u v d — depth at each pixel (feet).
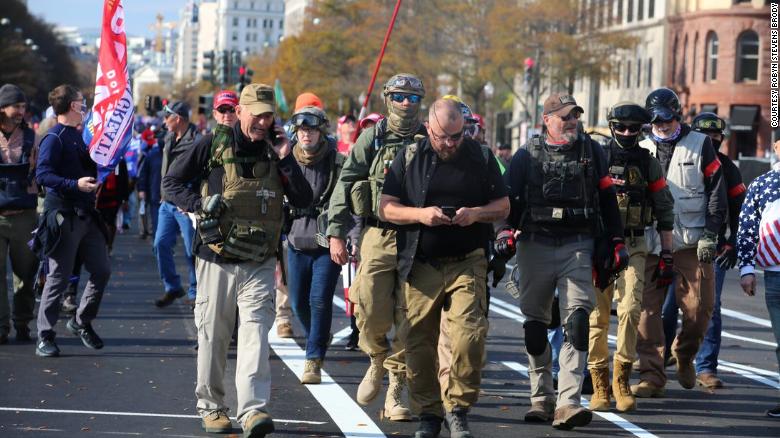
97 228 101.04
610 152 82.23
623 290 81.56
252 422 66.69
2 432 70.85
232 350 103.45
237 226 69.56
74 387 85.81
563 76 587.27
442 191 68.80
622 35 594.24
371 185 74.54
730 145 612.70
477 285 68.90
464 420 68.69
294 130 92.22
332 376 93.25
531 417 77.41
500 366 100.68
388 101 75.25
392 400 76.89
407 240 69.31
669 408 83.35
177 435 71.05
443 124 67.92
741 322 139.85
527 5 572.92
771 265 80.53
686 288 89.81
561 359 74.28
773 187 80.84
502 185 69.62
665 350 93.15
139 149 214.69
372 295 73.87
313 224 90.79
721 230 89.20
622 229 75.82
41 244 98.02
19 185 103.24
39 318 98.99
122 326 119.24
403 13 611.06
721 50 610.65
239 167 70.13
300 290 92.48
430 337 70.33
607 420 78.43
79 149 99.04
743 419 80.02
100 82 102.27
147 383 88.12
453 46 583.17
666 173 88.74
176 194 70.74
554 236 75.05
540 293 75.87
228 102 104.53
